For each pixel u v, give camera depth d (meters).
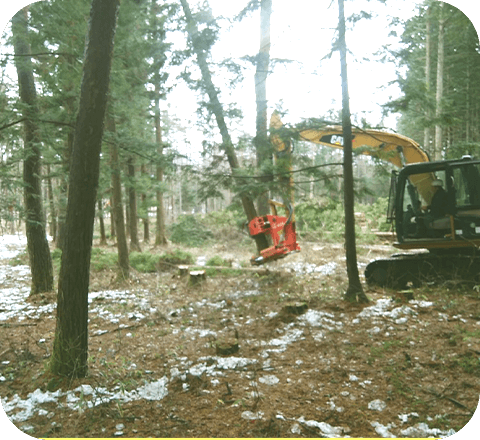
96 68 3.89
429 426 3.13
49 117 5.99
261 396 3.65
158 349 4.93
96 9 3.88
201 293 7.89
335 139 7.67
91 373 4.20
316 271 9.19
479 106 21.12
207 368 4.25
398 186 7.37
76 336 4.06
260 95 8.70
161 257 11.27
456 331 4.82
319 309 6.10
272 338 5.17
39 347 5.09
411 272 7.43
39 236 7.82
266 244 8.97
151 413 3.44
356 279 6.30
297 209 8.24
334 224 16.00
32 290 7.89
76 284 4.03
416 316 5.49
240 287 8.16
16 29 6.66
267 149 6.57
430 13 15.41
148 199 15.88
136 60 8.19
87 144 3.92
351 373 4.06
